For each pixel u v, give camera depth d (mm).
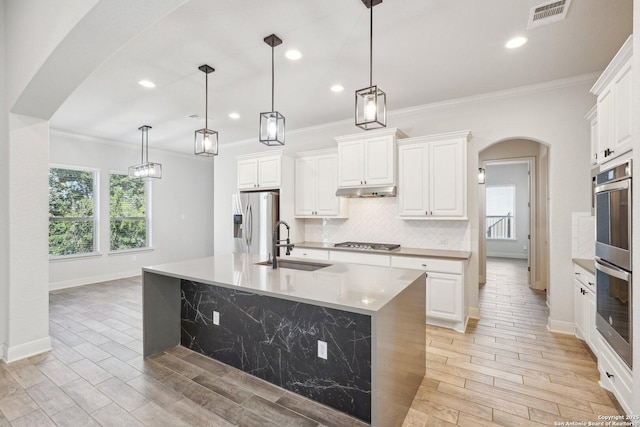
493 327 3500
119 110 4246
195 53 2736
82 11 1700
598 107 2438
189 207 7371
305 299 1772
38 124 2865
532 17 2248
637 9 1234
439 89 3553
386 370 1693
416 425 1908
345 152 4215
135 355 2828
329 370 2125
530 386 2314
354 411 2023
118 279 5945
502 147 5523
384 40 2553
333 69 3057
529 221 5398
